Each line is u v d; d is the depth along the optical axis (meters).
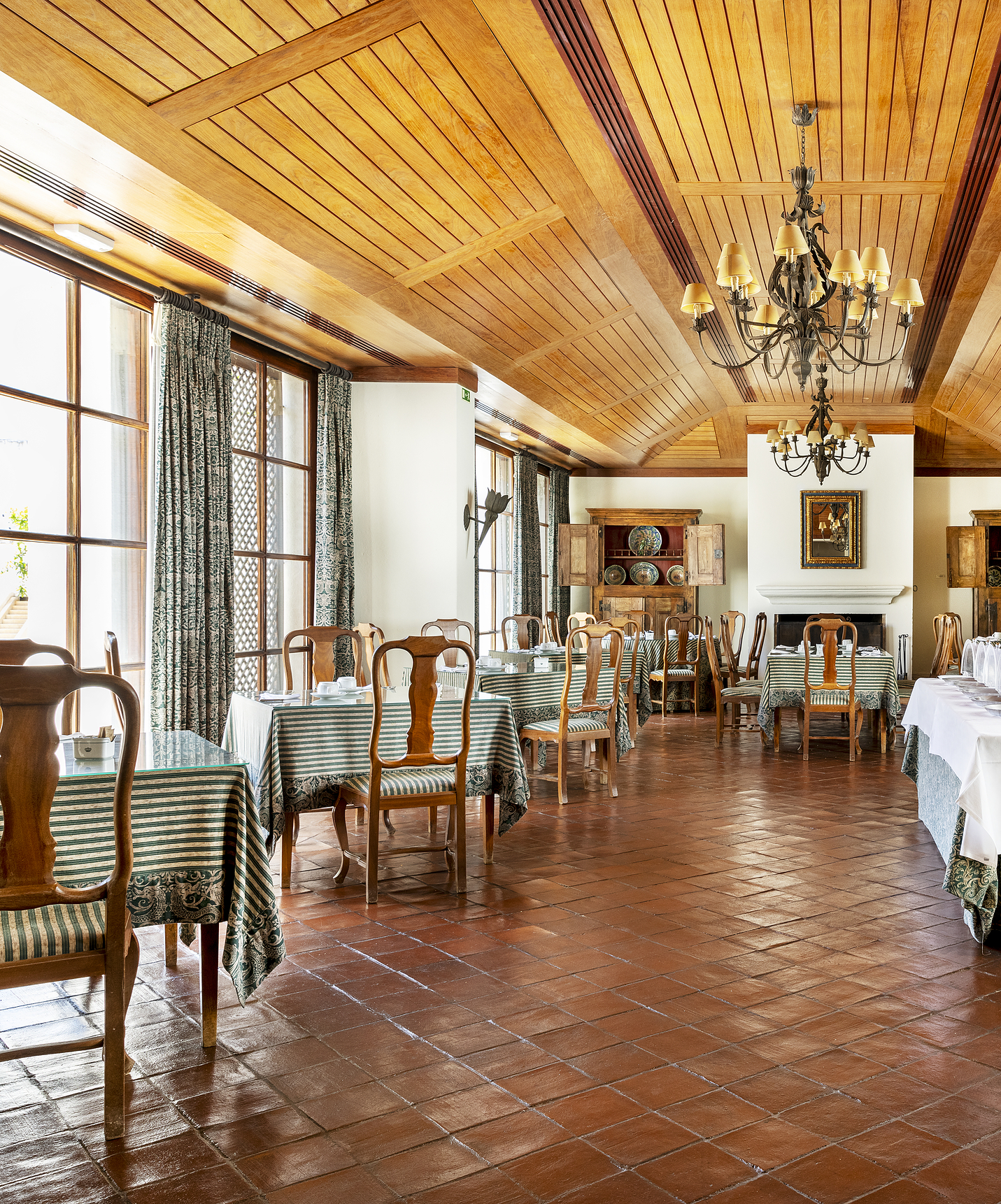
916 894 4.33
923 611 13.71
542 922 3.94
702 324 4.96
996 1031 2.90
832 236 6.41
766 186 5.69
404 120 4.53
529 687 6.56
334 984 3.26
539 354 8.09
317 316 6.41
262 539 7.09
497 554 11.87
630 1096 2.50
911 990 3.22
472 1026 2.93
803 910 4.09
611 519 13.50
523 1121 2.38
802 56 4.38
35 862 2.22
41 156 4.07
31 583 5.09
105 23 3.43
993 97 4.65
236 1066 2.66
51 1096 2.51
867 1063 2.69
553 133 4.92
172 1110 2.43
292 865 4.84
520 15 3.97
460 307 6.66
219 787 2.77
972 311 7.80
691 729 10.19
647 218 6.07
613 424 11.00
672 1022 2.96
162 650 5.52
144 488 5.94
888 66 4.45
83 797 2.62
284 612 7.54
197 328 5.77
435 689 4.27
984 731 3.63
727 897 4.28
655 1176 2.15
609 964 3.46
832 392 11.05
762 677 11.98
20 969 2.25
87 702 5.34
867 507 11.95
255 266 5.41
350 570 7.77
